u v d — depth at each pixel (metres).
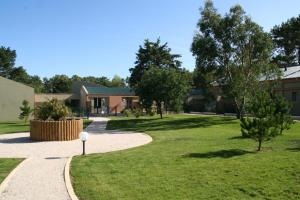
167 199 7.80
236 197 7.82
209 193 8.13
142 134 22.44
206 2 33.31
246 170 10.05
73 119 21.23
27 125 32.34
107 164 11.75
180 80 36.41
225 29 32.56
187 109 56.22
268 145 15.12
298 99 39.84
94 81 104.69
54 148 16.38
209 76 35.50
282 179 8.98
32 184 9.34
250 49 32.44
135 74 60.84
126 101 59.34
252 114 13.88
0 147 16.98
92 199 7.97
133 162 11.95
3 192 8.62
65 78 95.31
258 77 31.89
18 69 92.81
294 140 16.77
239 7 32.31
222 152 13.41
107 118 43.00
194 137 19.81
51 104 20.83
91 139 19.97
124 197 8.03
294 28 69.50
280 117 13.71
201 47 33.06
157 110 40.47
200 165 11.03
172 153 13.63
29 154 14.60
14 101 42.44
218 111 52.28
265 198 7.72
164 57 62.22
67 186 9.05
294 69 45.06
